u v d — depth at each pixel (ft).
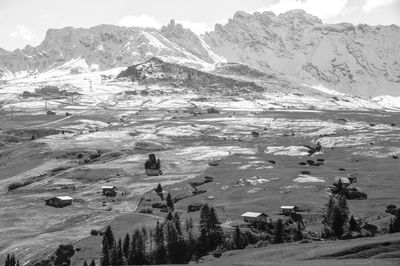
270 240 424.46
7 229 526.57
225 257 390.01
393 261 306.55
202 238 420.36
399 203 538.06
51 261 424.05
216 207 546.67
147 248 422.41
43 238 481.46
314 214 506.89
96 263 411.13
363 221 462.19
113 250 405.18
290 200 556.10
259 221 470.39
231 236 432.66
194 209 552.41
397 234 388.37
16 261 429.79
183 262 401.49
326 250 347.15
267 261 342.85
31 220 556.92
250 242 426.10
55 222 544.62
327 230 430.20
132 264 399.85
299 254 353.31
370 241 357.82
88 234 484.74
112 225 509.35
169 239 408.87
